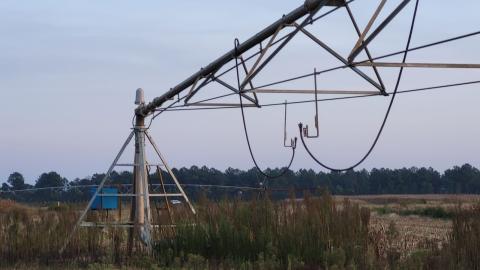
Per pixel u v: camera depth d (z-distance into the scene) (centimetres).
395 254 1520
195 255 1500
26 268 1552
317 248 1462
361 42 934
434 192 11419
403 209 4234
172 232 1727
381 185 11181
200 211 1742
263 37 1238
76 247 1742
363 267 1393
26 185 8681
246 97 1354
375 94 1127
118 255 1683
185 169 7744
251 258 1538
